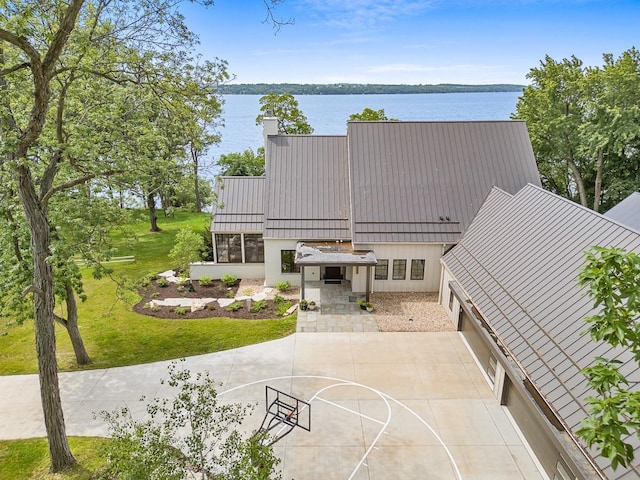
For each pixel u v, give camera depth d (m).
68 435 13.38
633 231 12.70
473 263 18.86
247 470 8.06
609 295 5.45
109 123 13.40
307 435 13.18
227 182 26.02
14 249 15.29
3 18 10.12
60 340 18.98
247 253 25.16
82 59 12.19
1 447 13.01
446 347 18.05
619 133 27.30
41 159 13.45
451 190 23.70
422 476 11.70
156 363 17.08
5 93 10.80
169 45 13.14
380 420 13.81
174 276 25.91
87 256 13.75
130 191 14.11
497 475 11.73
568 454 9.79
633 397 5.20
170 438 8.66
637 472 8.19
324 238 23.36
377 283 23.19
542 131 31.53
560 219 16.25
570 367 11.20
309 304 21.41
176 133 15.69
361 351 17.77
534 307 13.83
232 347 18.16
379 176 24.06
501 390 14.36
